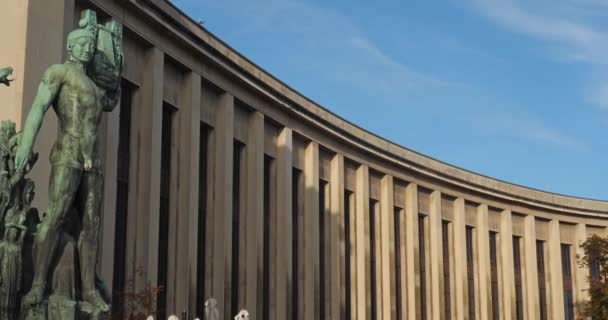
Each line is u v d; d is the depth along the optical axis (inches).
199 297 1533.0
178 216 1467.8
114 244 1279.5
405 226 2372.0
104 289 533.3
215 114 1620.3
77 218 514.3
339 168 2080.5
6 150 506.6
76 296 507.8
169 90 1470.2
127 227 1334.9
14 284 485.4
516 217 2785.4
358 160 2167.8
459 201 2559.1
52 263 500.7
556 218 2876.5
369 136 2186.3
